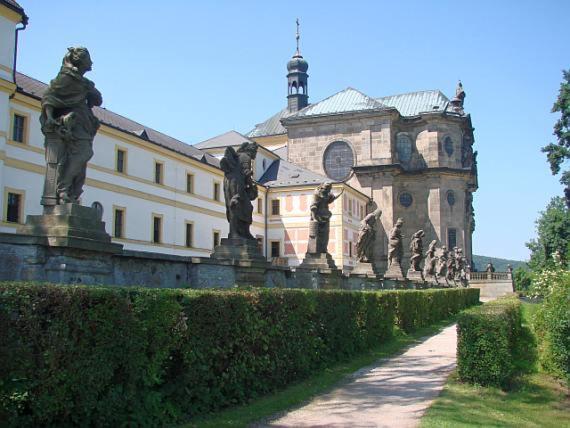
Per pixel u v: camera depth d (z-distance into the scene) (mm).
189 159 56094
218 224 61719
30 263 9906
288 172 73938
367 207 76375
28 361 6375
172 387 8656
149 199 49812
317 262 22594
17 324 6328
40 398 6504
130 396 7664
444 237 75375
